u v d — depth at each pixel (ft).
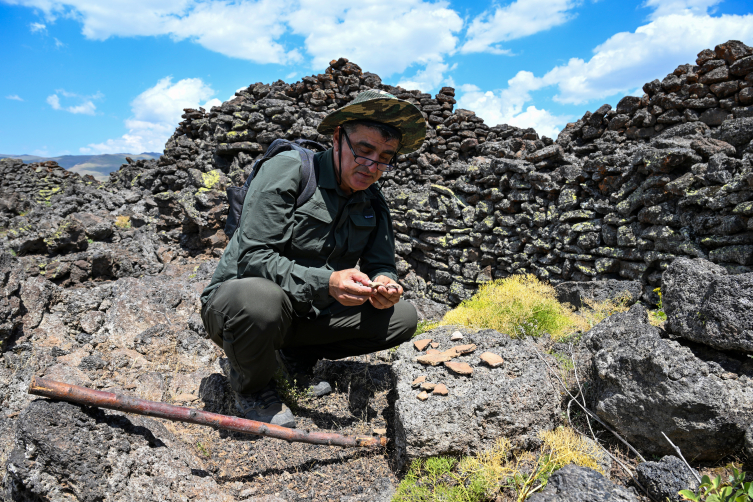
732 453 5.65
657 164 14.05
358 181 7.16
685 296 6.57
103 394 5.60
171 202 28.45
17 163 42.78
